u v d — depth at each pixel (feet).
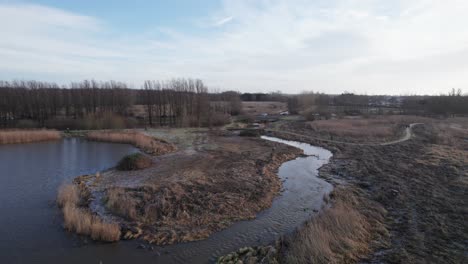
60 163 97.55
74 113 219.82
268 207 60.23
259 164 93.61
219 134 167.84
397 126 190.70
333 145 133.80
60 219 52.65
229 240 46.57
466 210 54.80
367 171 86.28
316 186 74.54
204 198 60.95
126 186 68.85
